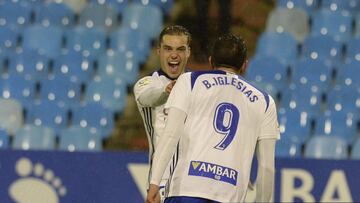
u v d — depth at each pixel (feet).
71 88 110.42
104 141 102.22
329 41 119.75
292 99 109.40
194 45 112.68
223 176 45.06
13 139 100.99
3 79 110.73
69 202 71.56
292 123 104.27
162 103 50.70
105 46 119.44
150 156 53.57
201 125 45.39
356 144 100.53
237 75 47.32
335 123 104.83
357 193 73.26
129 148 101.86
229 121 45.75
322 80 113.29
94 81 110.32
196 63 109.40
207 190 44.78
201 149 45.11
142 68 115.44
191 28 116.98
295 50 119.75
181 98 45.34
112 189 71.87
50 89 110.32
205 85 45.93
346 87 111.24
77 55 115.85
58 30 121.08
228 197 45.14
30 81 110.83
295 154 99.91
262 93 47.50
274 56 118.83
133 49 118.52
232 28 118.21
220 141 45.37
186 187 44.88
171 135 44.65
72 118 105.60
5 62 115.24
